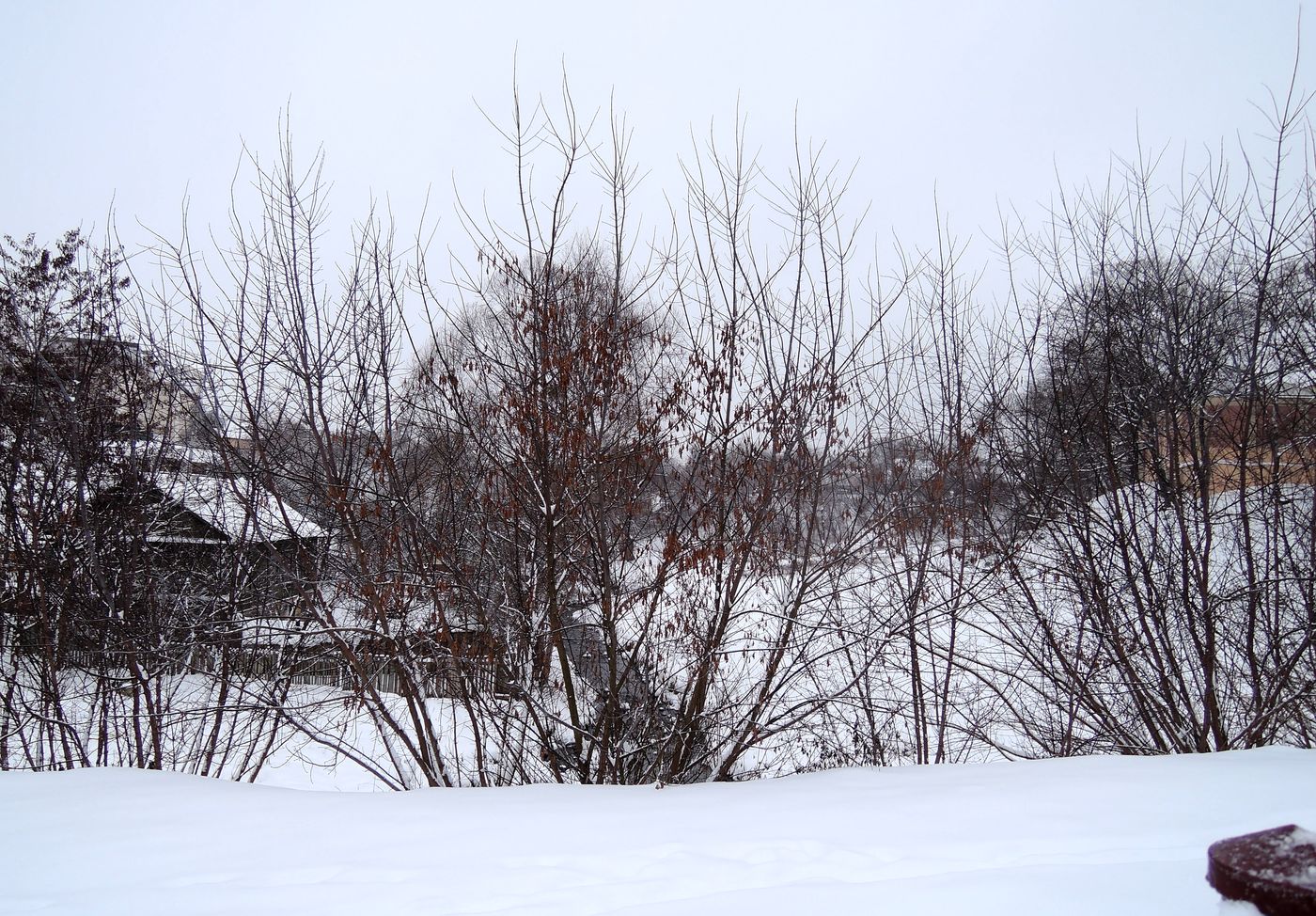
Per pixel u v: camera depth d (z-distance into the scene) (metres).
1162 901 3.25
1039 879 3.51
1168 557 8.72
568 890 3.81
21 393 9.21
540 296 7.46
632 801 5.55
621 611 7.37
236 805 5.48
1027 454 9.35
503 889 3.85
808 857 4.16
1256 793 4.88
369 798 5.75
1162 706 8.50
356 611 7.88
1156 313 9.25
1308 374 8.59
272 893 3.87
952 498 8.69
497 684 7.66
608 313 7.57
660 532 7.72
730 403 7.51
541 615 7.57
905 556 8.26
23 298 9.55
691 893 3.71
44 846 4.67
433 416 7.89
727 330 7.52
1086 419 9.23
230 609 8.66
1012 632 8.96
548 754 7.46
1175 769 5.54
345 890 3.88
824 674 8.51
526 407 7.22
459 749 8.45
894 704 8.80
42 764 8.84
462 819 5.09
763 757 8.38
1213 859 2.03
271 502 8.68
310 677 9.23
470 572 7.64
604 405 7.41
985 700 9.38
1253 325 8.73
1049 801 4.91
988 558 9.05
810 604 7.89
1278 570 8.45
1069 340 9.54
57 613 9.04
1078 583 8.80
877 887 3.54
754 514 7.37
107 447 9.26
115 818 5.18
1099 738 8.84
